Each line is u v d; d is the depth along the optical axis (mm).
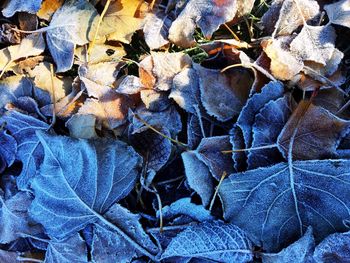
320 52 288
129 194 305
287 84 287
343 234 256
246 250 273
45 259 303
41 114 314
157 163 296
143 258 293
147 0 319
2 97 322
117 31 316
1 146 322
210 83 293
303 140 270
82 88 312
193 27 307
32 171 308
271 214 271
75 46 317
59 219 295
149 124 299
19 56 327
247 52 305
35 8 317
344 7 290
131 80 301
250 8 307
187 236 276
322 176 264
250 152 272
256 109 278
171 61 304
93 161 286
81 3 319
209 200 284
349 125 267
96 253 291
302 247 260
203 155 282
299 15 293
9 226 310
